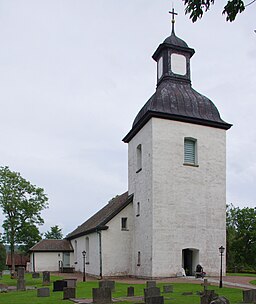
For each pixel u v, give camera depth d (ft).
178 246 90.68
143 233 95.35
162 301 44.86
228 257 179.22
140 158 105.09
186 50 106.22
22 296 60.34
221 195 97.71
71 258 148.87
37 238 161.07
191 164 96.07
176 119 96.53
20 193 161.58
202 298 43.96
